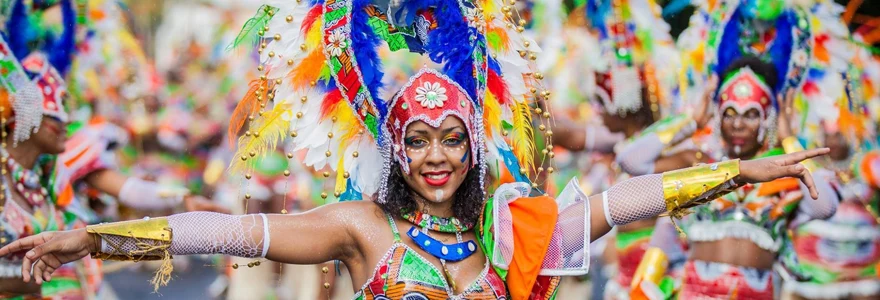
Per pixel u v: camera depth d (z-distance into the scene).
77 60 6.23
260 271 7.25
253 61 9.66
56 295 5.23
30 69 5.23
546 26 7.57
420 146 3.33
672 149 6.44
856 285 6.73
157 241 3.20
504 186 3.48
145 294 7.94
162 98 9.48
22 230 5.18
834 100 6.79
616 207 3.47
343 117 3.53
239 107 3.58
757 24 6.13
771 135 6.12
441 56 3.36
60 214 5.44
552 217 3.43
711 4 6.38
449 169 3.34
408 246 3.37
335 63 3.45
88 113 6.23
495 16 3.59
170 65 9.67
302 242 3.31
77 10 6.57
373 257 3.35
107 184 5.77
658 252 6.32
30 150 5.25
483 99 3.43
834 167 6.76
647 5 7.31
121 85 8.54
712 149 6.30
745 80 6.09
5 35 5.23
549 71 7.46
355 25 3.43
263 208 7.32
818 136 6.79
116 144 5.86
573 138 7.34
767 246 5.92
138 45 9.03
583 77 7.39
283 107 3.54
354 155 3.54
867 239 6.78
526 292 3.39
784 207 5.93
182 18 9.66
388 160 3.38
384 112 3.38
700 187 3.43
